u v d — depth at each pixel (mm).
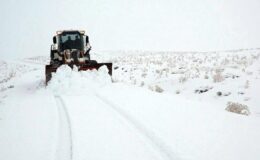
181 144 4699
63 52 13953
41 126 6117
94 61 13805
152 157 4387
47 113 7238
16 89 13102
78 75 11281
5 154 4676
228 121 5961
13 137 5477
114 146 4824
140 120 6055
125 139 5129
